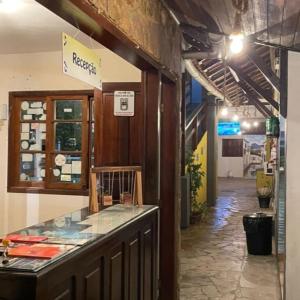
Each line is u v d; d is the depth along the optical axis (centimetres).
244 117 1819
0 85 513
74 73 272
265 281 529
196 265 600
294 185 416
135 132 416
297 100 416
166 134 438
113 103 423
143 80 384
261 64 473
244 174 2277
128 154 416
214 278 540
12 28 398
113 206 364
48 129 504
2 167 513
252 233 659
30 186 509
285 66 423
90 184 339
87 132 496
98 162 423
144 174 385
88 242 237
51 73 498
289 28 338
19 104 516
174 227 432
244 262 616
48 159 504
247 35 365
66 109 504
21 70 506
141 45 321
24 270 187
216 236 796
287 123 418
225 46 429
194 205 945
